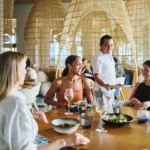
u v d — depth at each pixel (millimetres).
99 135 1757
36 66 7234
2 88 1400
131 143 1610
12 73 1422
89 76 4742
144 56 6500
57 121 1951
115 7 4480
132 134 1779
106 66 3436
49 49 7164
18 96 1435
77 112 2395
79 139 1562
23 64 1496
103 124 2012
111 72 3498
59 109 2518
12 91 1433
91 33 7453
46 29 7055
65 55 7273
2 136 1340
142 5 6219
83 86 2865
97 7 4484
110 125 1958
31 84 4434
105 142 1626
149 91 2871
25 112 1364
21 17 8281
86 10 4531
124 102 2834
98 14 7320
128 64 6793
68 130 1768
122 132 1821
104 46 3416
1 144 1348
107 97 2367
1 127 1341
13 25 8289
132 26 6355
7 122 1323
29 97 4039
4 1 6004
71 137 1562
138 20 6301
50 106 2824
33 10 7070
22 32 8320
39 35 7109
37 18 7023
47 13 6957
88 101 2842
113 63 3557
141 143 1611
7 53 1465
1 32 5688
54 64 7230
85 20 7434
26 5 8219
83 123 1905
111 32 7301
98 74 3365
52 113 2373
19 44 8352
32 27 7070
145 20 6258
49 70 7223
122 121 1952
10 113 1331
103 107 2250
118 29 6938
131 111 2453
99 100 2264
